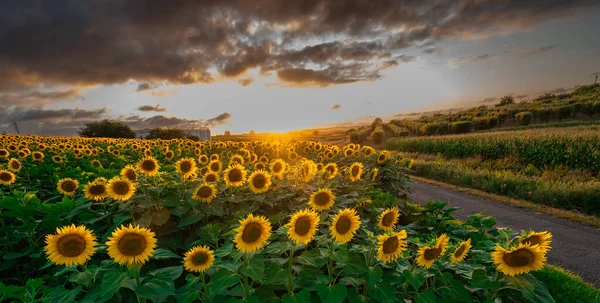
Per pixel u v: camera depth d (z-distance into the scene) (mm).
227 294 2785
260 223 2562
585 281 5277
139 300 2496
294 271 3002
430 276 3189
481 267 3363
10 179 5641
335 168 5715
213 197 4250
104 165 9539
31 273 4113
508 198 11398
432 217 5625
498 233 4496
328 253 2754
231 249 2877
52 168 7367
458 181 14836
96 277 2738
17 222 4625
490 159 20359
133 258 2385
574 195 10523
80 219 4238
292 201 4910
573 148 16500
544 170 15578
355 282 2805
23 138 20734
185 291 2723
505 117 55938
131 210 3902
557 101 76562
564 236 7492
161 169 7051
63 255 2400
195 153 11094
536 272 4906
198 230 4004
